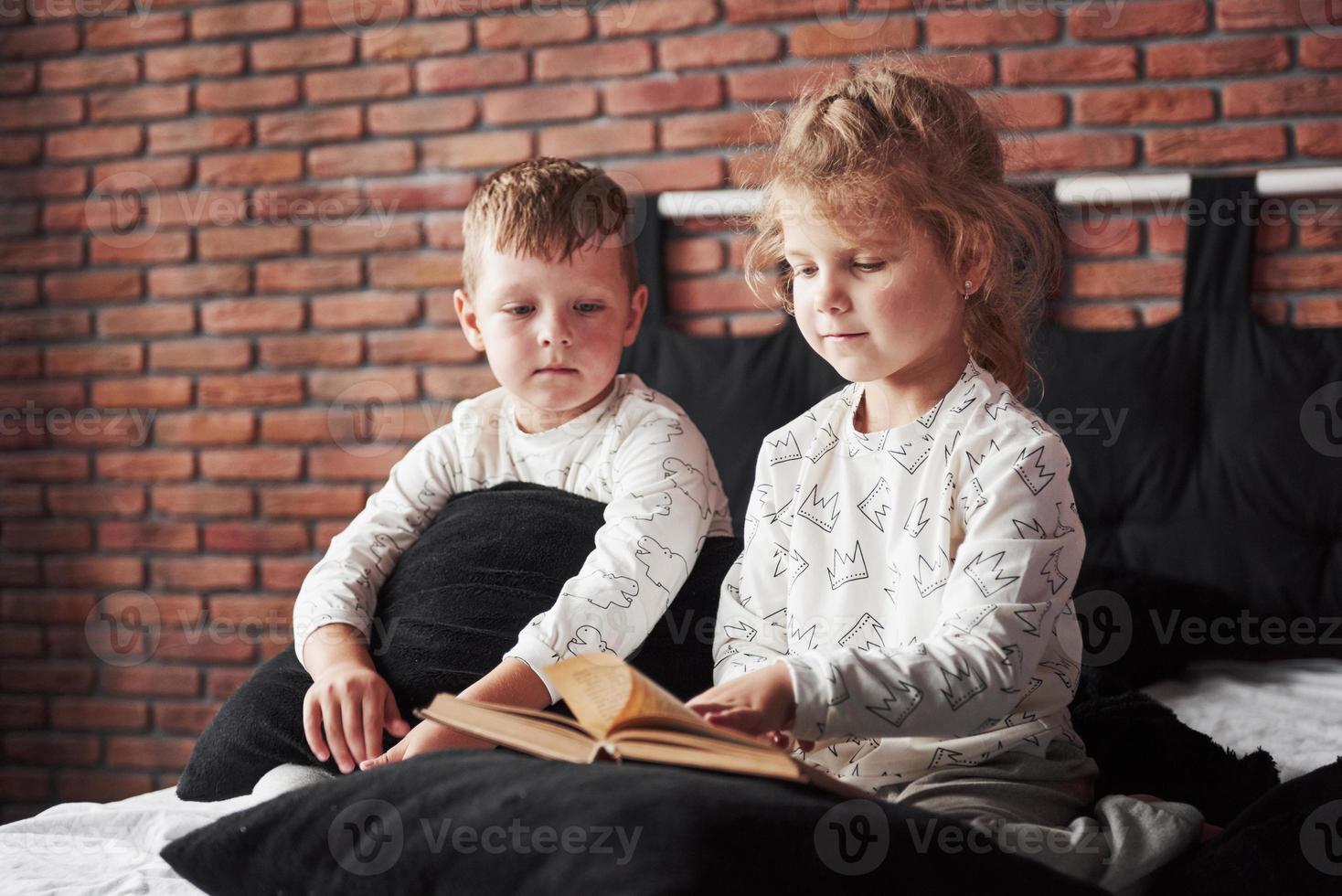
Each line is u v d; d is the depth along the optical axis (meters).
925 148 1.07
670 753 0.76
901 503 1.06
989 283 1.14
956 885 0.75
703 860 0.69
